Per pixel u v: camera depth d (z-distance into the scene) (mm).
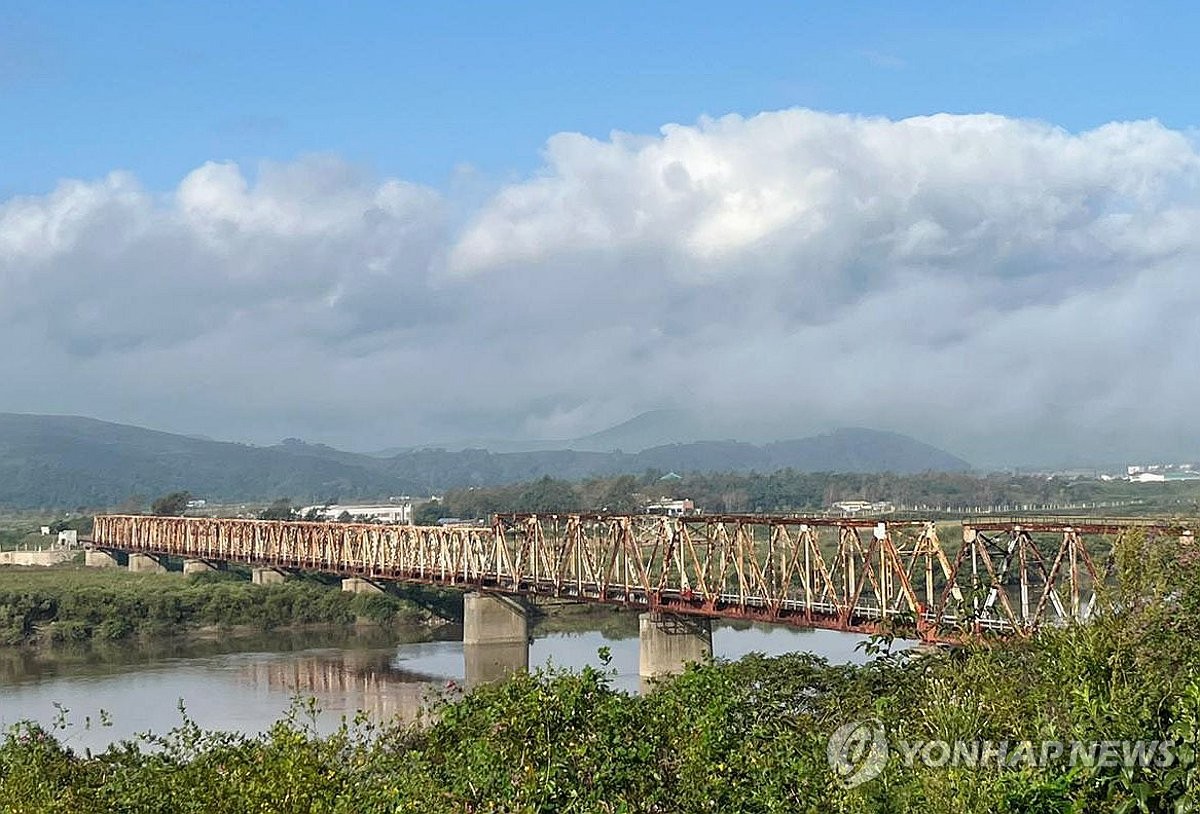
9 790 29406
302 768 25094
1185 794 16203
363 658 117500
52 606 139625
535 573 117688
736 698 25078
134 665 114750
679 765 22453
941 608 61312
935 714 21031
